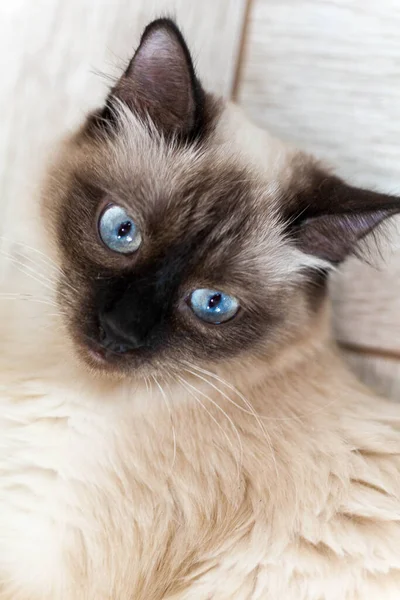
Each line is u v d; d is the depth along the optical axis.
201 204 0.39
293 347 0.42
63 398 0.41
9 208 0.45
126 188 0.40
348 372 0.45
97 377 0.41
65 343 0.41
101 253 0.39
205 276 0.39
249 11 0.50
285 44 0.49
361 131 0.49
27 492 0.41
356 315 0.50
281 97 0.50
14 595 0.41
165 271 0.39
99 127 0.41
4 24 0.45
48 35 0.46
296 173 0.41
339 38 0.49
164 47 0.39
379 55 0.48
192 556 0.41
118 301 0.38
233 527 0.41
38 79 0.46
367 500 0.41
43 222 0.42
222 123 0.42
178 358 0.40
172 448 0.41
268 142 0.42
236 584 0.41
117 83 0.41
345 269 0.49
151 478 0.41
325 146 0.49
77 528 0.40
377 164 0.49
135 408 0.41
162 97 0.40
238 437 0.41
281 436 0.42
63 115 0.46
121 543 0.40
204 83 0.47
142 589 0.41
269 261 0.41
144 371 0.40
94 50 0.47
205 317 0.40
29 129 0.46
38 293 0.43
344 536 0.41
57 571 0.40
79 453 0.41
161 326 0.39
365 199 0.39
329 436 0.42
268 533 0.41
